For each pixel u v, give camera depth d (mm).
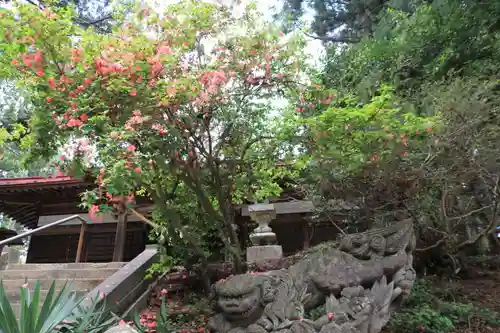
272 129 5547
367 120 4672
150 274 6281
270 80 5297
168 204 5625
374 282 3584
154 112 4406
